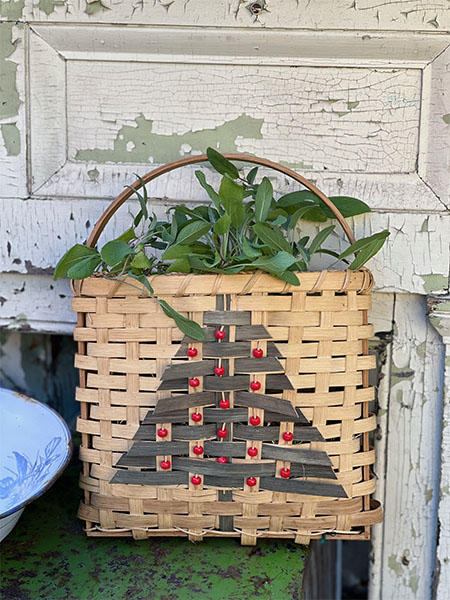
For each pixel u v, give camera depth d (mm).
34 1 941
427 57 921
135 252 764
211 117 963
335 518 837
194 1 923
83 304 811
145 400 812
